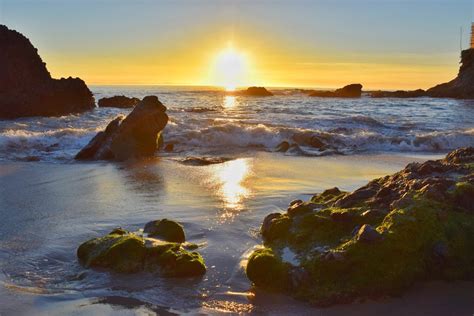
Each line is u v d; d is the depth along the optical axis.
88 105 26.11
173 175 8.55
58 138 12.52
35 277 4.10
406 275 3.75
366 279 3.72
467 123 17.77
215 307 3.61
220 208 6.22
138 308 3.59
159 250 4.25
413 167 5.20
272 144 12.88
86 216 5.89
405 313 3.48
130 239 4.33
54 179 8.22
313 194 6.99
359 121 17.39
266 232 4.85
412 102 37.09
